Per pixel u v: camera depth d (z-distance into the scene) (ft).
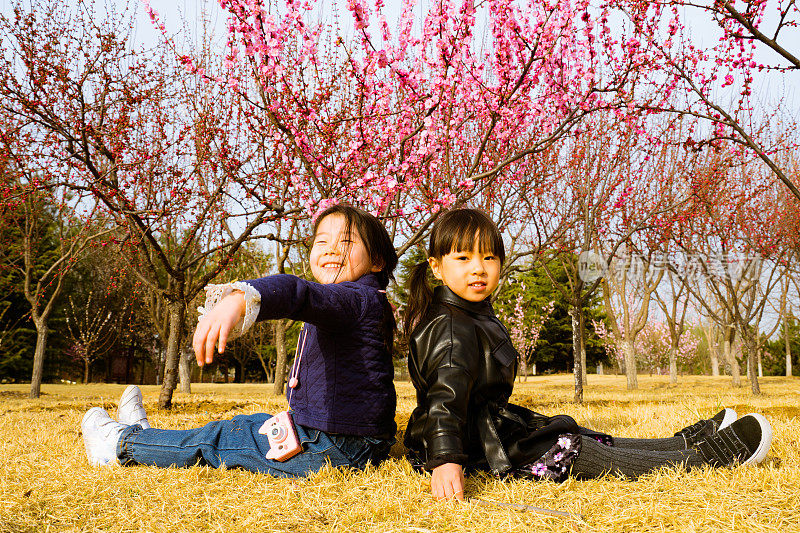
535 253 37.42
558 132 22.99
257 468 7.29
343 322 6.97
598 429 13.65
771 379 78.43
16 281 74.69
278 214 23.29
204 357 5.20
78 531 5.26
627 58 23.07
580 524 5.38
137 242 25.31
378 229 8.18
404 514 5.73
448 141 24.21
